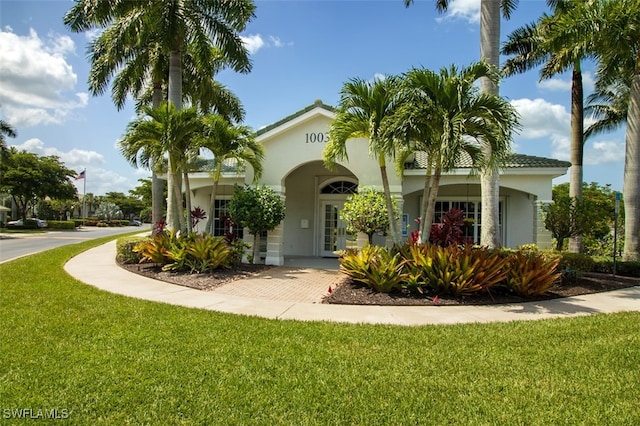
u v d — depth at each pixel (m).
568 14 12.48
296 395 4.02
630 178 13.23
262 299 8.88
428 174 11.03
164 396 3.94
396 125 8.91
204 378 4.37
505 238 16.38
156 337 5.73
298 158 14.77
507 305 8.55
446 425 3.53
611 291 10.32
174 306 7.81
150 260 13.39
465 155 15.72
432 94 9.30
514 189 15.20
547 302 8.91
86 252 18.11
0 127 35.62
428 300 8.72
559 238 13.49
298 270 13.41
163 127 12.16
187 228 13.91
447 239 10.98
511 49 17.72
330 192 18.58
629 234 13.31
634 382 4.45
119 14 14.43
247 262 14.77
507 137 8.96
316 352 5.27
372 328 6.50
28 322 6.34
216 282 10.66
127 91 19.05
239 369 4.64
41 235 36.50
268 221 13.91
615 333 6.31
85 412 3.61
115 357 4.91
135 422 3.46
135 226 77.62
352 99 10.03
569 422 3.59
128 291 9.32
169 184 15.50
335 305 8.35
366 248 10.29
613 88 22.19
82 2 14.67
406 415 3.68
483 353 5.32
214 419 3.54
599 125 23.61
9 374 4.36
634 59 13.59
